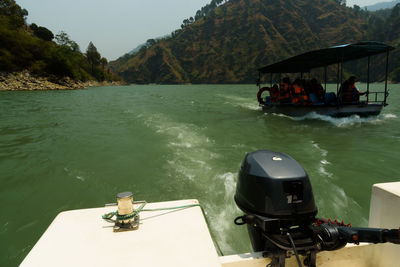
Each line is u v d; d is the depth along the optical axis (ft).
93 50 487.61
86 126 30.37
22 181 14.15
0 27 190.70
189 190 12.72
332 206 11.11
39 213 11.01
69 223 3.96
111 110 47.67
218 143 22.26
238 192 5.27
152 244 3.52
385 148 21.04
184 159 17.47
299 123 35.01
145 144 21.50
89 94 114.93
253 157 5.17
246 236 8.96
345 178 14.08
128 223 3.92
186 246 3.49
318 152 19.77
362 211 10.75
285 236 4.04
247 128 30.58
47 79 199.11
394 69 498.28
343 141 23.97
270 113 45.24
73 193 12.72
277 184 4.46
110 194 12.60
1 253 8.61
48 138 24.17
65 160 17.61
